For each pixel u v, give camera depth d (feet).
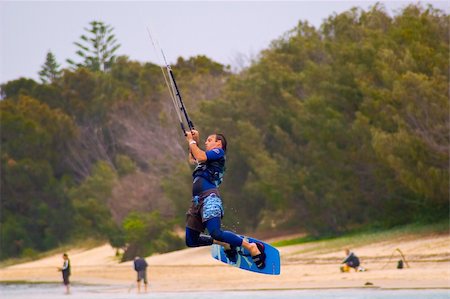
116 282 510.99
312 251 483.92
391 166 437.99
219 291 357.82
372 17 611.47
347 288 314.76
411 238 442.50
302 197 559.38
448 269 338.13
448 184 418.10
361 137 493.77
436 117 424.87
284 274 410.72
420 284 304.30
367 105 485.56
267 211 649.20
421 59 466.29
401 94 432.66
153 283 461.78
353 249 451.94
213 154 122.01
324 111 522.47
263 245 126.41
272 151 645.51
